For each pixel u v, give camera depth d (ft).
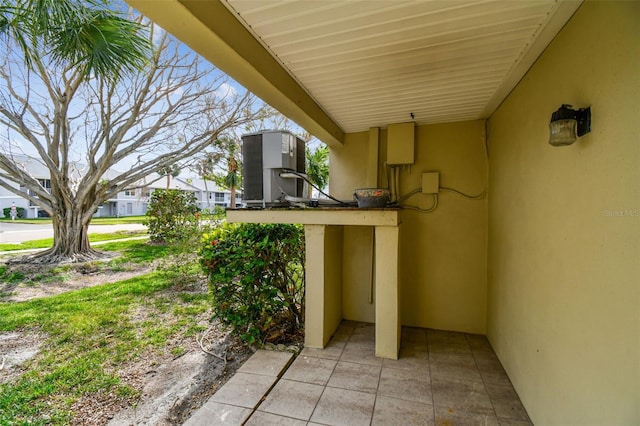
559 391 5.00
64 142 23.91
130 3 3.82
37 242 31.22
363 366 8.18
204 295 15.34
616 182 3.61
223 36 4.66
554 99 5.30
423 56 6.18
